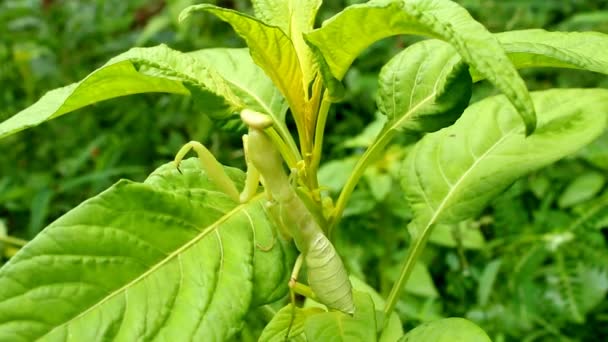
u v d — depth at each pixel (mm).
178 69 235
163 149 657
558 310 457
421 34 216
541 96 300
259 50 238
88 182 661
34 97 778
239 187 263
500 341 425
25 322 214
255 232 248
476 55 197
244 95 290
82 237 226
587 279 459
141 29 921
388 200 501
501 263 475
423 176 302
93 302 222
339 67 241
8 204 621
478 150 298
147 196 237
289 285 240
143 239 233
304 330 246
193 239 240
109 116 750
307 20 262
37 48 789
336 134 644
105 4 898
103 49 795
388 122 263
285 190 233
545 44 243
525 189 537
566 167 541
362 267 504
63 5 870
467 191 289
